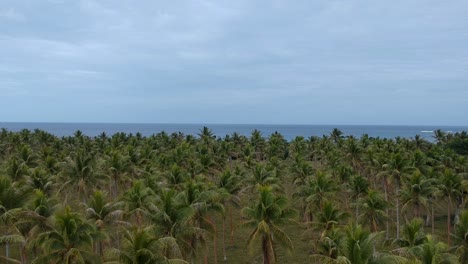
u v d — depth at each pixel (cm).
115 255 3453
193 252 4438
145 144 12238
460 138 13938
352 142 10806
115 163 7725
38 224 4319
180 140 15325
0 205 4331
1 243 4350
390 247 6325
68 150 11450
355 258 3438
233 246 6781
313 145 13638
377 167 8569
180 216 4228
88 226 3950
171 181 6812
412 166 7719
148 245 3475
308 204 6197
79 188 6900
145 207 4916
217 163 9375
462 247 4375
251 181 7075
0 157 11888
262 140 14500
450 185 6700
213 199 5197
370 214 5778
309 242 6819
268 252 4797
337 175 8038
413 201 6444
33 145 13375
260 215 4728
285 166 9294
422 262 3616
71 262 3791
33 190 5219
